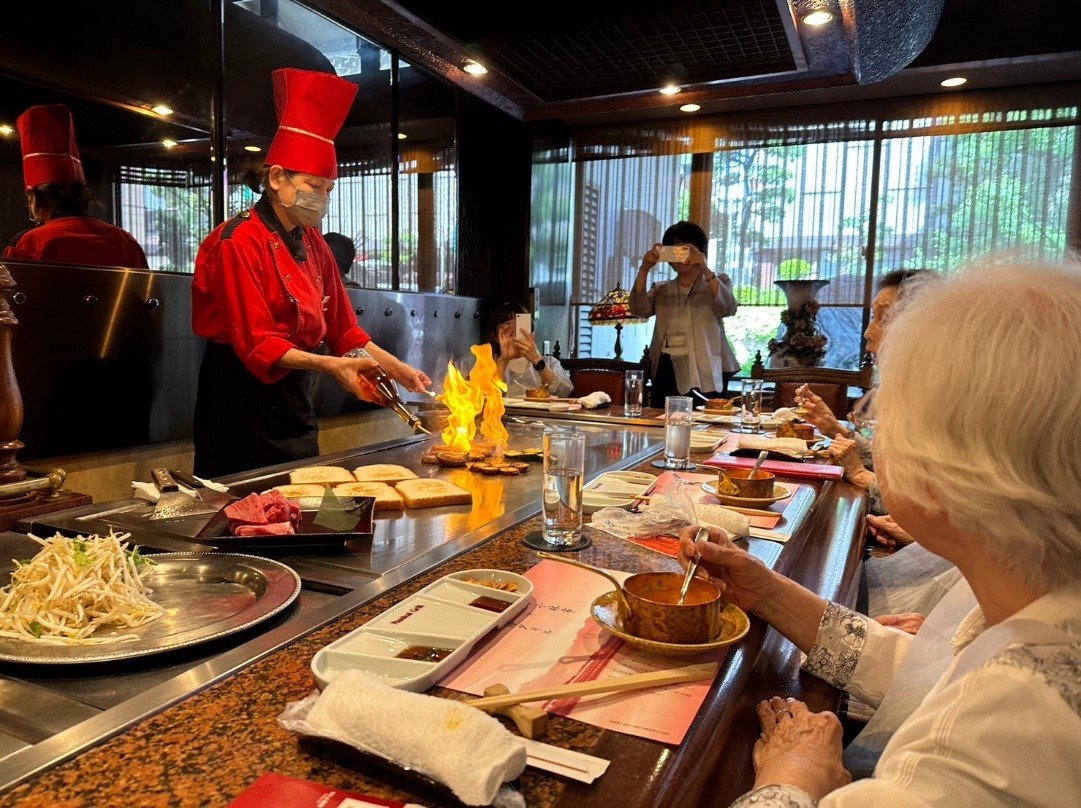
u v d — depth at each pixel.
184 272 2.82
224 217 2.96
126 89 2.54
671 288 4.76
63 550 0.88
